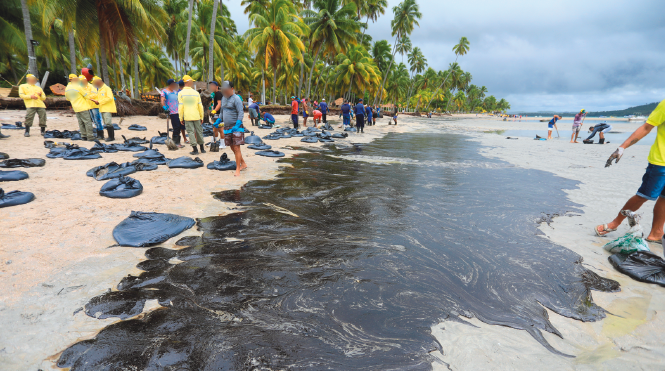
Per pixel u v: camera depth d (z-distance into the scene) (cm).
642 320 239
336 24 3878
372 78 5141
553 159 1068
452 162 947
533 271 307
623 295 271
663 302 261
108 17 1916
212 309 230
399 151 1146
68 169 599
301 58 3344
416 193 578
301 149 1084
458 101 13600
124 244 321
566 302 260
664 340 217
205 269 284
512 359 197
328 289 260
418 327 221
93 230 351
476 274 297
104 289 249
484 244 365
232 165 689
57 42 2870
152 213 387
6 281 249
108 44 2034
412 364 189
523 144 1591
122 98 1722
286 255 317
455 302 253
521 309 249
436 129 2695
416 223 424
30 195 425
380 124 2880
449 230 404
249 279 271
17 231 333
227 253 317
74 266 279
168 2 3356
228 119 619
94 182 525
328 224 408
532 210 498
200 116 816
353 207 480
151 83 4597
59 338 197
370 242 357
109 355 184
